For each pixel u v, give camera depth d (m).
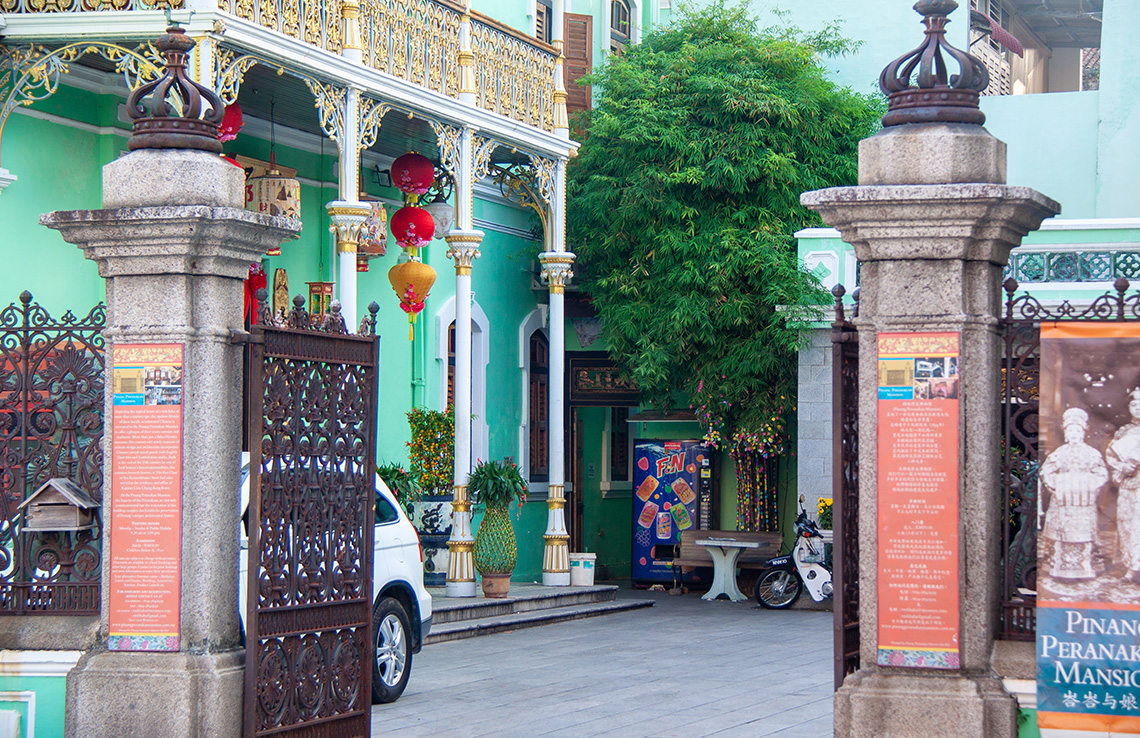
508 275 18.98
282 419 6.65
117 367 6.62
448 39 14.36
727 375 17.95
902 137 6.12
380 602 9.77
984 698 5.89
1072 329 5.93
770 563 16.98
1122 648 5.82
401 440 16.88
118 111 13.15
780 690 10.48
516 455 19.09
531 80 16.14
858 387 6.45
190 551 6.56
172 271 6.57
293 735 6.69
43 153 12.38
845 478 6.29
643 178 18.06
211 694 6.41
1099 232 15.69
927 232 6.02
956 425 5.98
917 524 6.02
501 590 15.14
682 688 10.55
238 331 6.76
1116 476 5.85
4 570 6.89
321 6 12.34
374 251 15.84
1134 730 5.79
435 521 15.42
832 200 6.09
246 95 13.46
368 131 13.13
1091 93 18.81
